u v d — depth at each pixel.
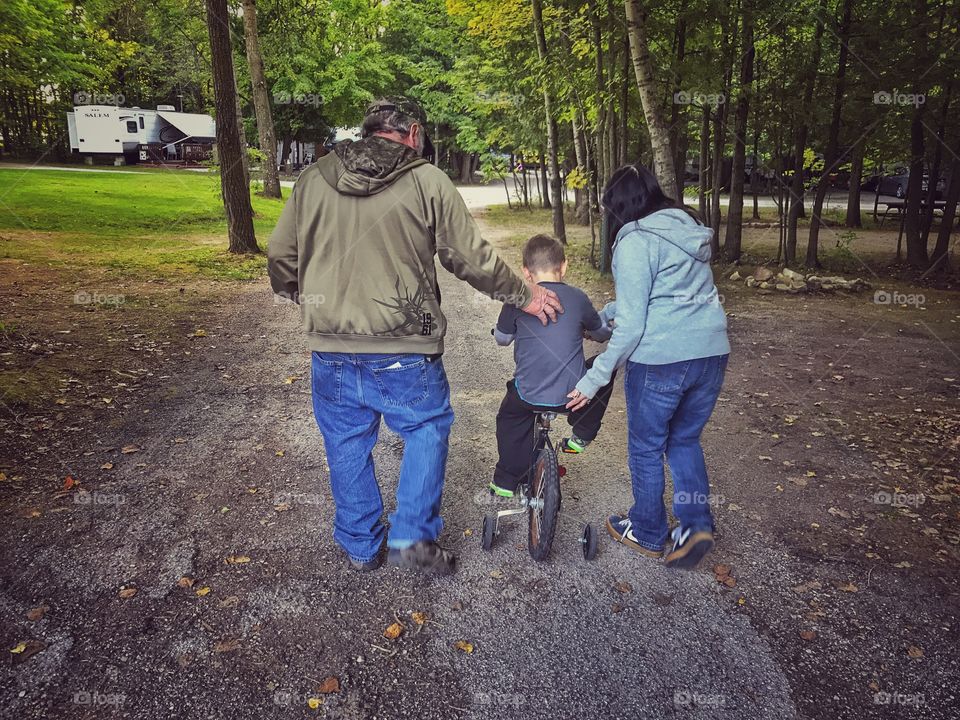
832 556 3.21
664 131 8.20
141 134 36.25
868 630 2.70
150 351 6.19
